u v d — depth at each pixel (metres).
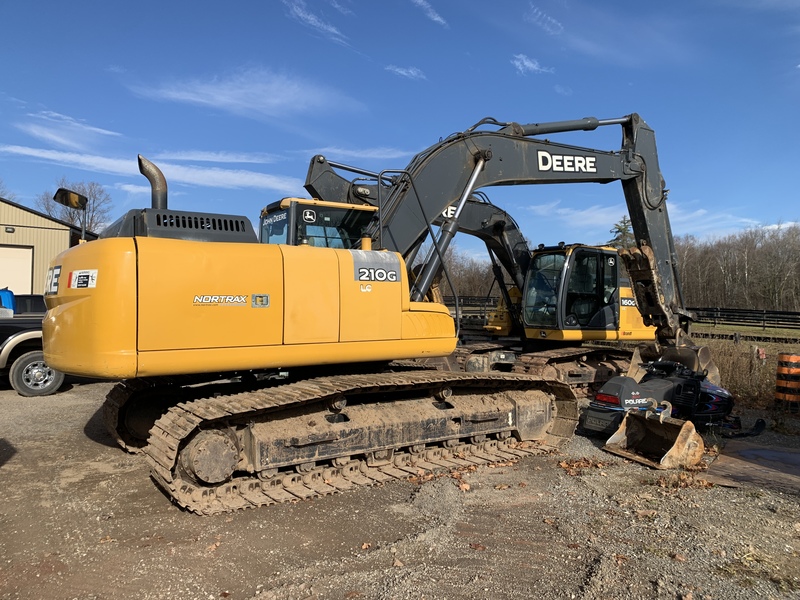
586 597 3.42
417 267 7.50
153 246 4.66
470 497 5.14
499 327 12.03
